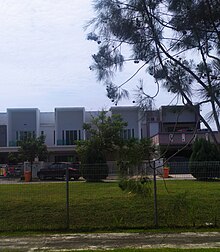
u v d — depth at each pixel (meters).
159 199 13.73
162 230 11.93
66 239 11.01
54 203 14.47
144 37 6.34
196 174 16.44
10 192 17.16
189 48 6.30
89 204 14.16
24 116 58.28
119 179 6.43
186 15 6.04
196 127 6.67
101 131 35.03
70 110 58.16
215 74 6.20
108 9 6.26
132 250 9.12
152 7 6.17
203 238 10.70
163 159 6.87
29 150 47.19
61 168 35.38
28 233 11.98
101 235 11.47
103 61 6.54
